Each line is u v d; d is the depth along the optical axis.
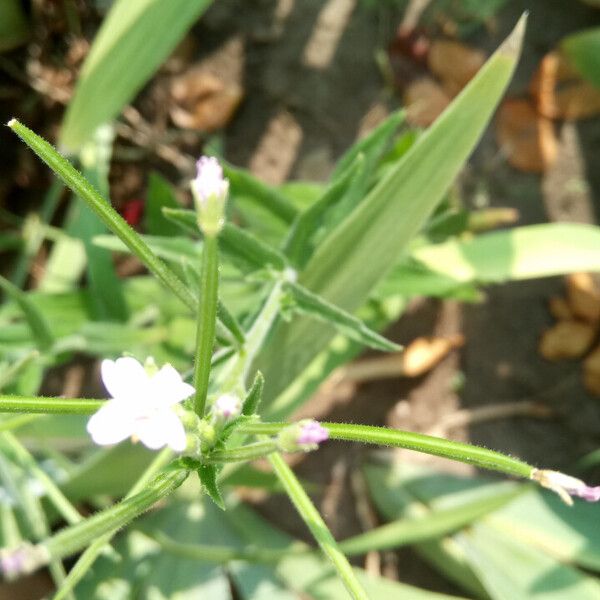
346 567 0.10
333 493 0.24
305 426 0.10
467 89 0.14
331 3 0.25
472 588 0.21
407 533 0.19
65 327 0.20
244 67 0.25
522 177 0.25
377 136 0.16
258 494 0.24
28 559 0.09
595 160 0.25
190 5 0.19
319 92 0.25
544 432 0.24
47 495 0.19
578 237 0.19
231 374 0.13
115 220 0.11
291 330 0.16
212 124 0.25
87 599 0.20
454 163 0.14
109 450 0.17
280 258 0.15
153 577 0.21
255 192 0.17
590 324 0.24
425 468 0.23
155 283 0.20
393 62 0.25
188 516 0.22
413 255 0.19
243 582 0.21
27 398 0.10
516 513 0.21
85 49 0.24
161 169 0.25
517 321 0.24
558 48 0.25
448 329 0.24
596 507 0.21
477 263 0.19
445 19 0.25
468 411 0.24
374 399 0.24
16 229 0.24
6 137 0.24
